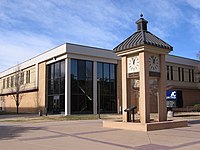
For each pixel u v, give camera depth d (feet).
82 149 33.45
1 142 39.78
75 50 121.19
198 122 72.18
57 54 125.90
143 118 55.16
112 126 59.16
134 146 35.29
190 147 34.14
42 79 142.31
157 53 59.26
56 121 84.53
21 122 81.41
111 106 133.08
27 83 161.89
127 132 50.03
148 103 55.77
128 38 62.28
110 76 134.82
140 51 57.11
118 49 61.21
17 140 41.68
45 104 136.98
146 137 43.24
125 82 60.80
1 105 209.77
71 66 120.98
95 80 127.65
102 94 130.00
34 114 133.28
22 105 166.61
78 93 121.90
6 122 81.56
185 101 171.83
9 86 193.16
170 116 101.60
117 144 36.91
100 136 44.96
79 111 121.39
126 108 60.23
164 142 38.24
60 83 126.31
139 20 62.95
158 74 59.41
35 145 36.70
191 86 178.40
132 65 59.77
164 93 59.88
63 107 122.72
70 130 54.90
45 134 48.85
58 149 33.60
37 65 148.87
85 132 50.93
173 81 166.71
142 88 55.98
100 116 106.22
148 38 58.54
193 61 181.88
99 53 128.88
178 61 170.91
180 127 58.13
